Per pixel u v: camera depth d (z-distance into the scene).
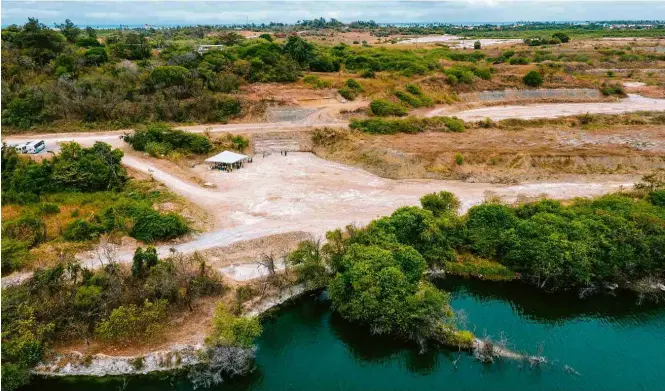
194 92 96.56
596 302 43.50
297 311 42.12
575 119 99.62
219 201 62.09
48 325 35.28
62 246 47.47
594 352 37.00
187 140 78.94
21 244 45.75
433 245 47.62
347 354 37.44
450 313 37.53
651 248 44.81
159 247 49.31
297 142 86.25
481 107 117.06
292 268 45.25
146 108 91.06
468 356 36.12
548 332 39.28
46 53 103.69
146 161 72.69
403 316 36.47
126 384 33.50
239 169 75.62
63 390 33.28
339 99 106.38
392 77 120.94
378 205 61.31
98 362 34.56
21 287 39.25
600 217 48.19
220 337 34.28
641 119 99.06
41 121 84.81
